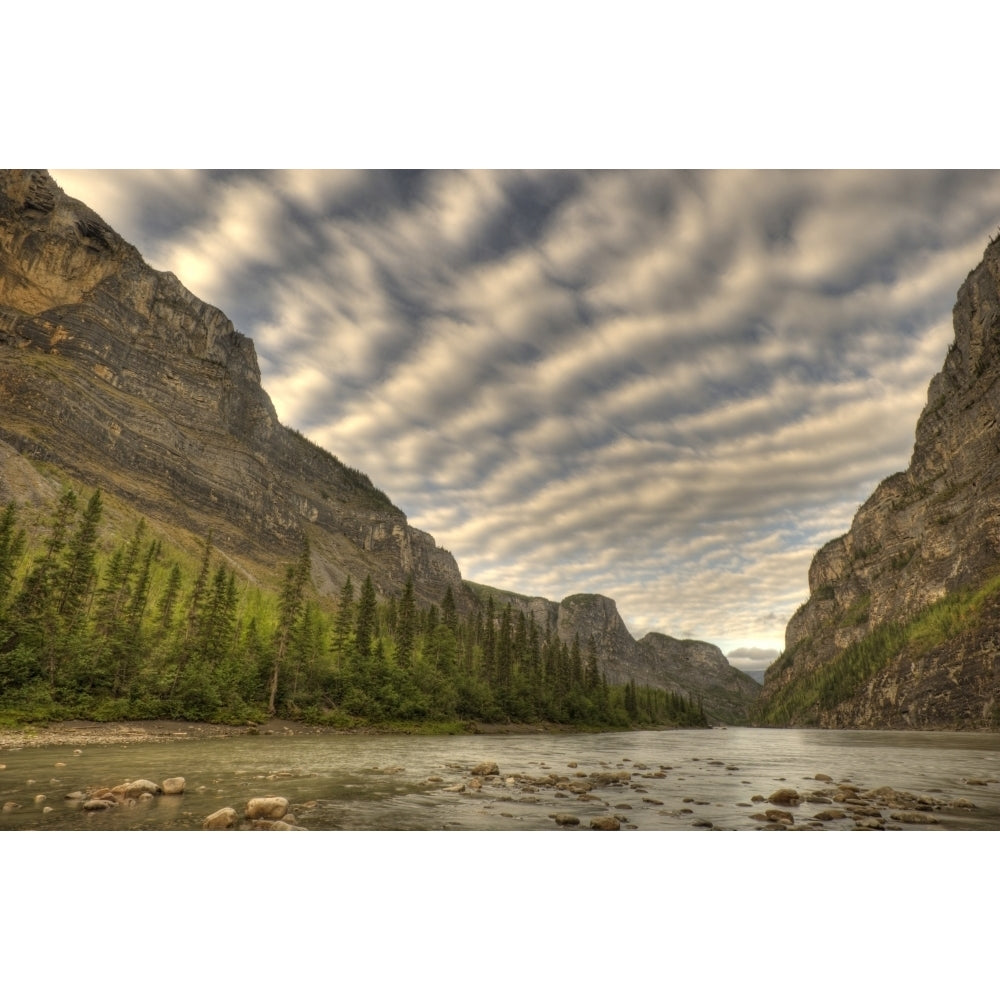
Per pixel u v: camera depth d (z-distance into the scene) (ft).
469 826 49.88
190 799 58.18
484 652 402.52
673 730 561.02
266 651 236.43
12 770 77.30
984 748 204.74
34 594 184.44
